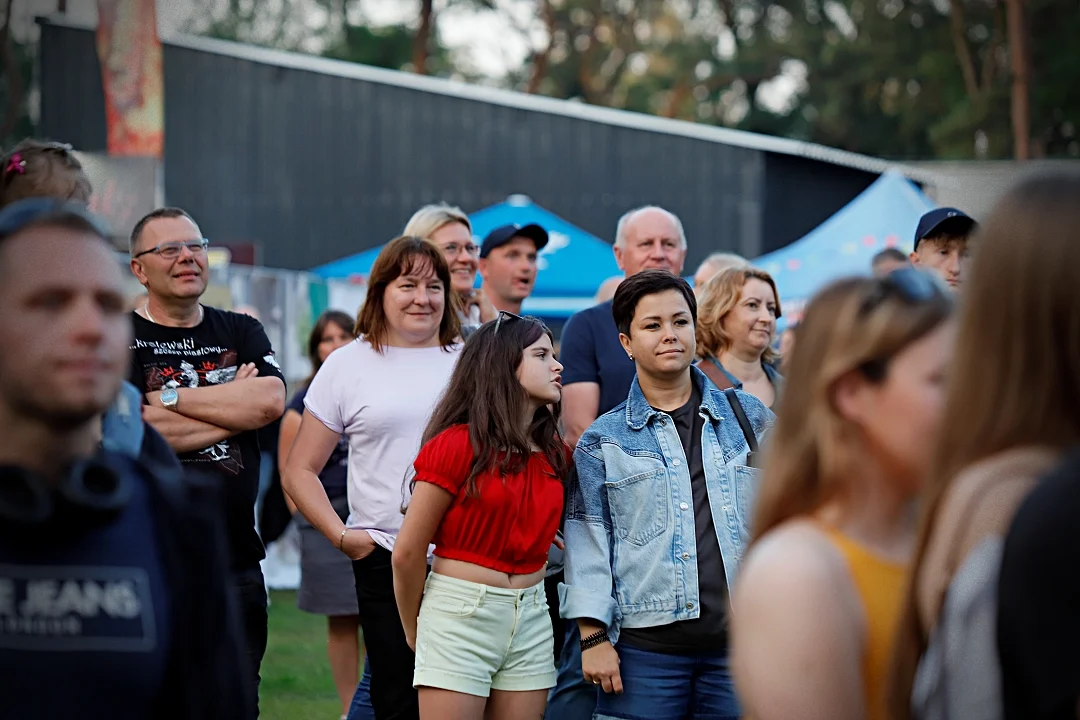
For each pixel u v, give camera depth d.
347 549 7.86
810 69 67.62
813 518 3.43
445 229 10.03
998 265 3.05
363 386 8.02
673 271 10.17
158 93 34.53
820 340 3.44
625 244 10.25
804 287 17.39
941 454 3.13
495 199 34.16
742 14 71.50
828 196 33.31
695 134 33.38
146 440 3.92
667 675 7.00
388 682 7.82
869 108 67.31
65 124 34.53
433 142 34.28
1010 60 59.09
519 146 34.09
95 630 3.02
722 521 7.07
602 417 7.46
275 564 17.58
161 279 7.49
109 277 3.17
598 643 7.04
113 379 3.17
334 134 34.50
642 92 72.38
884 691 3.21
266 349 7.82
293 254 34.56
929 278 3.45
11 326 3.07
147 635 3.08
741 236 33.38
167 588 3.15
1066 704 2.63
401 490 7.85
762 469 3.56
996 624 2.82
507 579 7.04
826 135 67.88
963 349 3.11
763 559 3.35
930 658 3.06
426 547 7.04
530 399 7.11
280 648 13.52
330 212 34.50
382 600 7.85
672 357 7.19
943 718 2.99
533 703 7.13
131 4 34.59
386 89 34.38
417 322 8.09
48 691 2.97
